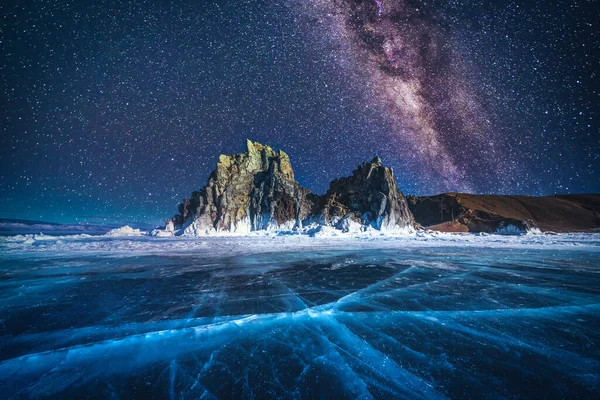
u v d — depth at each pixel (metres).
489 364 3.82
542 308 6.16
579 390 3.21
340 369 3.73
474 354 4.10
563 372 3.60
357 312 5.95
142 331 5.05
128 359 4.09
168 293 7.63
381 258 14.52
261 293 7.56
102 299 7.09
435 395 3.13
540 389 3.23
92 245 22.53
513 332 4.91
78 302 6.85
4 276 10.16
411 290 7.77
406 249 19.16
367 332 4.93
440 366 3.77
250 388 3.31
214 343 4.56
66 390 3.38
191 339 4.71
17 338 4.80
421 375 3.55
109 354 4.25
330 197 40.66
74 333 5.00
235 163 48.94
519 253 16.61
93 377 3.64
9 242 25.33
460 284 8.48
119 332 5.03
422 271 10.71
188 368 3.82
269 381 3.46
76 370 3.82
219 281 9.09
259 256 15.58
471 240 27.38
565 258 14.30
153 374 3.68
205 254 16.58
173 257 15.26
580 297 6.99
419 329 5.04
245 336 4.82
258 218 43.00
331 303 6.60
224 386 3.37
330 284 8.56
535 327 5.11
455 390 3.22
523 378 3.46
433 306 6.32
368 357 4.05
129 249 19.69
